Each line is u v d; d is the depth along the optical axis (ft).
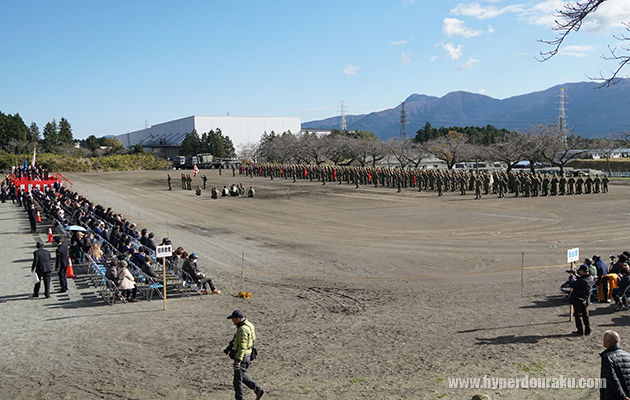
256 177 250.37
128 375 32.76
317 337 39.58
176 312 47.65
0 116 474.08
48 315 46.75
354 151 290.97
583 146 247.29
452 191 159.84
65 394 29.96
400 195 152.46
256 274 62.18
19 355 36.50
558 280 55.42
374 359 34.55
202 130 482.28
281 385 30.55
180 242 85.20
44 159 323.78
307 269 64.18
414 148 304.71
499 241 78.33
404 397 28.30
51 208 107.65
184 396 29.53
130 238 74.64
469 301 48.60
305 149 318.04
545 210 111.04
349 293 52.75
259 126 509.35
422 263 65.72
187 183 191.31
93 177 266.57
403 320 43.32
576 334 38.52
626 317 42.34
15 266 67.26
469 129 437.58
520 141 193.06
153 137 595.06
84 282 60.03
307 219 109.91
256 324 43.34
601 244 73.36
